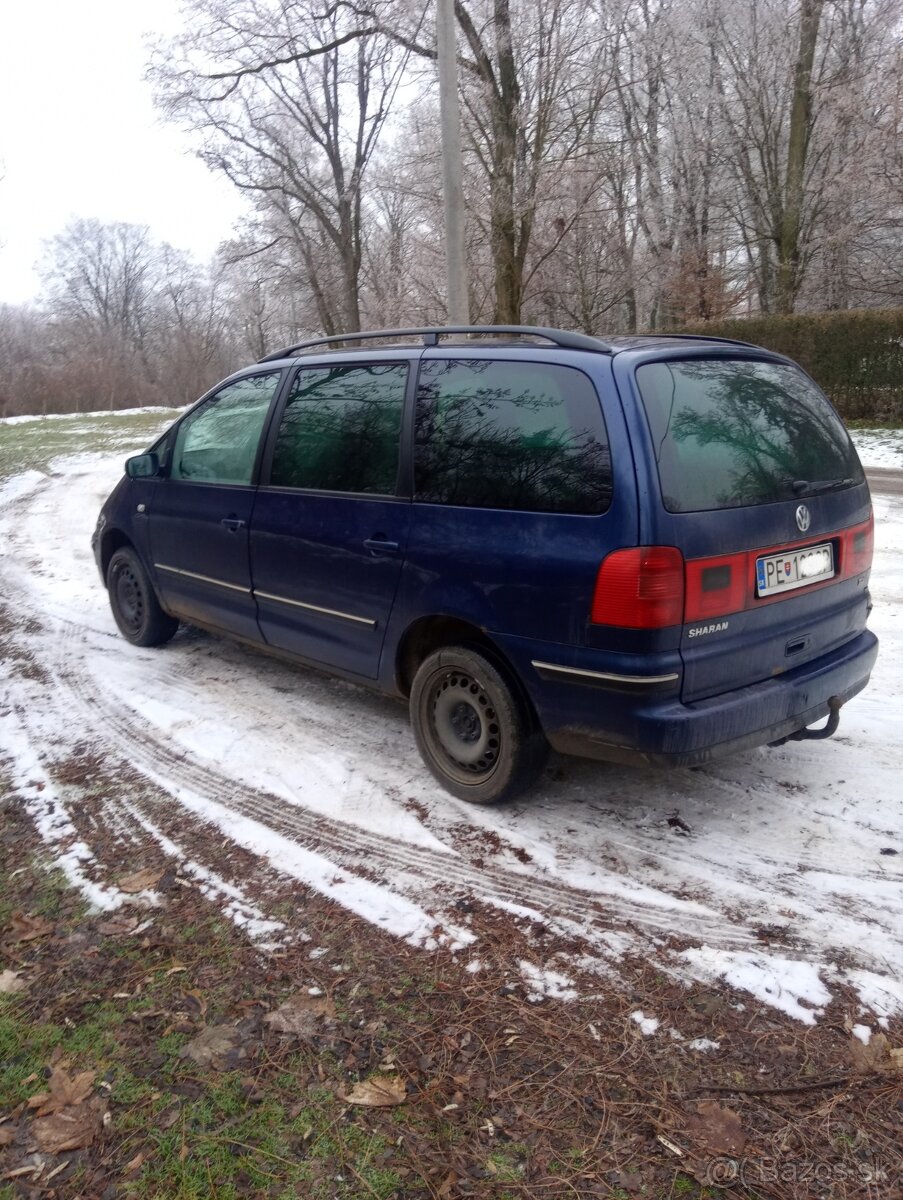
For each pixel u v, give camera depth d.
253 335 56.41
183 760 4.59
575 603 3.45
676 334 4.25
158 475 5.85
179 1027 2.75
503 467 3.76
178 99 24.17
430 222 24.67
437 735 4.21
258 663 6.05
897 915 3.27
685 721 3.35
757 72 26.14
